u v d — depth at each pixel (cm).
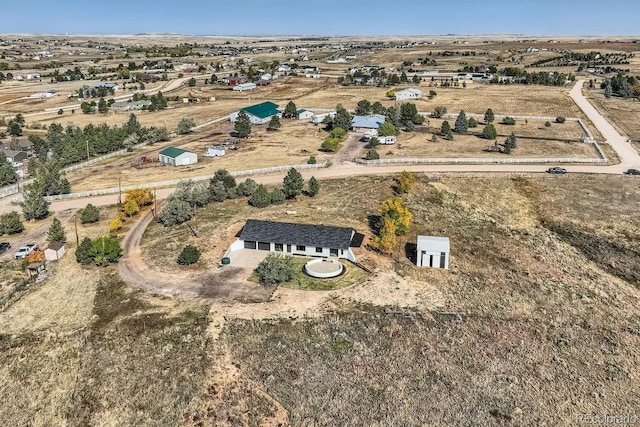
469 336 4634
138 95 18575
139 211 7688
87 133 11850
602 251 6662
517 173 9438
